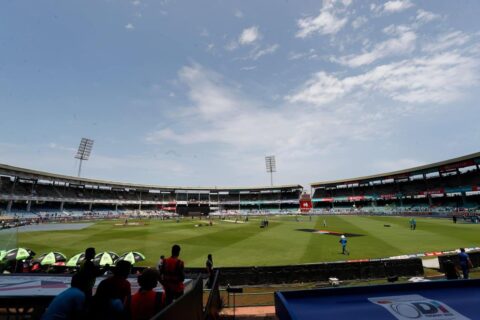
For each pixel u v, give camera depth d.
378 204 82.94
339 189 94.69
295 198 102.62
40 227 44.00
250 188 107.50
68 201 76.69
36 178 68.19
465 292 2.85
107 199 89.44
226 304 9.88
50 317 2.92
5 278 6.16
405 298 2.75
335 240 25.58
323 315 2.48
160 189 103.12
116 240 27.41
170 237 29.77
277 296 2.78
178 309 3.24
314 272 12.66
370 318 2.46
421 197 73.88
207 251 20.91
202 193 113.19
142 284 3.67
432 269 14.18
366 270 12.87
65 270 12.75
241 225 46.03
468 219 46.12
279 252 20.06
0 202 65.50
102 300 3.21
